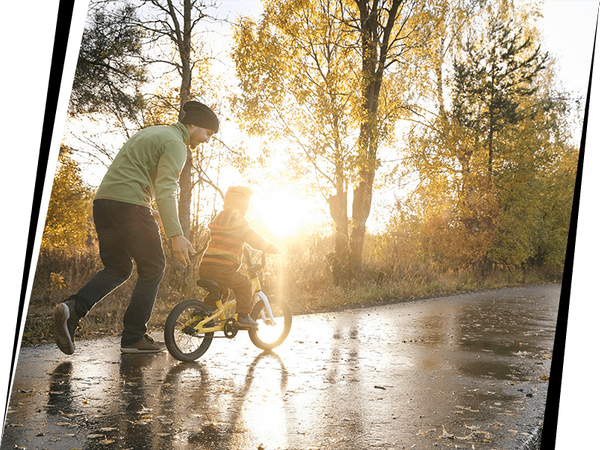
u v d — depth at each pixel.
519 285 19.11
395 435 2.53
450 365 4.33
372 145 13.09
